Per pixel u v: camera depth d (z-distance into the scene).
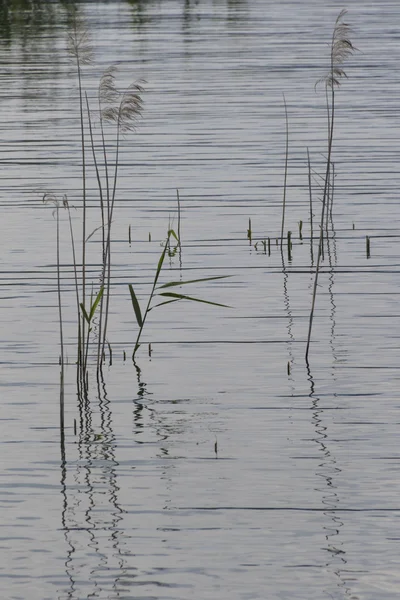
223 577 24.27
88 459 29.92
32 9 160.38
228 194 61.12
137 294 44.56
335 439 30.97
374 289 44.84
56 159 70.38
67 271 47.56
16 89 97.69
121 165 68.62
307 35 132.88
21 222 55.41
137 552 25.30
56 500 27.67
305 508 27.09
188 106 89.12
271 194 60.97
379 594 23.56
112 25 143.50
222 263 48.69
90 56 38.00
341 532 25.97
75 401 34.00
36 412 33.19
